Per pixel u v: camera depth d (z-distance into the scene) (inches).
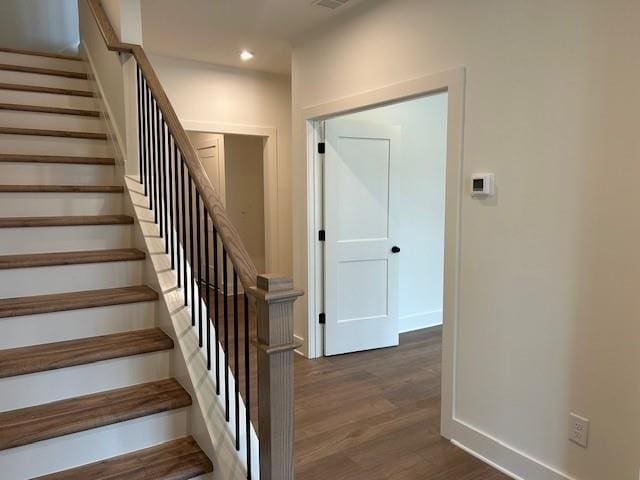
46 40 182.5
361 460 96.0
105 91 124.4
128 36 108.7
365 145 158.4
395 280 168.1
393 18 112.8
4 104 116.0
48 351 76.0
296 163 154.6
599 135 74.2
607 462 75.9
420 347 168.1
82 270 89.5
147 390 77.5
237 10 126.0
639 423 71.6
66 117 124.5
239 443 70.2
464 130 96.1
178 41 151.2
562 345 81.1
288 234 202.8
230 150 238.2
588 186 76.1
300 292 58.9
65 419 68.1
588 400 77.9
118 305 85.3
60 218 96.5
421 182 187.9
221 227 66.1
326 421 112.3
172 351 82.1
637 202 70.5
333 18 132.0
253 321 178.7
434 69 102.4
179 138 79.1
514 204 87.4
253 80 187.8
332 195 153.6
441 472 92.0
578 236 77.9
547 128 81.4
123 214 107.8
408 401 123.6
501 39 88.0
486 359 94.5
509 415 90.8
